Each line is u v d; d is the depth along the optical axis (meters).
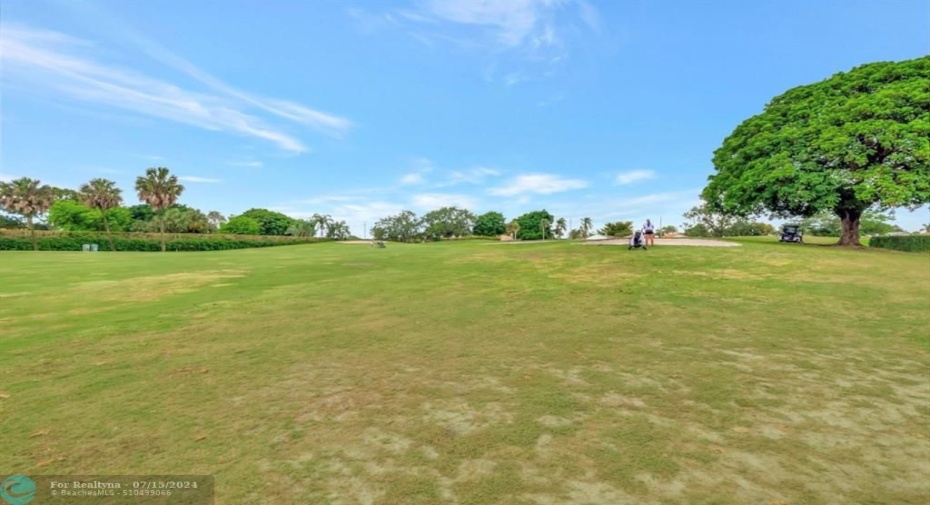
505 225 86.06
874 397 3.86
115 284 11.73
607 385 4.15
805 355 5.11
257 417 3.44
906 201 17.25
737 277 11.53
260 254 27.08
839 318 7.09
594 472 2.65
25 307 8.29
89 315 7.49
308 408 3.62
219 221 90.75
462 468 2.71
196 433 3.16
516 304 8.42
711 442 3.04
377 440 3.07
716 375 4.42
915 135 17.16
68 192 66.44
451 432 3.20
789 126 21.59
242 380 4.28
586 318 7.20
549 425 3.30
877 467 2.72
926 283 10.19
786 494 2.43
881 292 9.18
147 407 3.61
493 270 14.09
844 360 4.92
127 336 6.02
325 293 9.80
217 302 8.73
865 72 20.88
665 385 4.15
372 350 5.36
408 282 11.58
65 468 2.68
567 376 4.41
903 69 19.55
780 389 4.04
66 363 4.79
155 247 50.28
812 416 3.47
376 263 17.62
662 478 2.59
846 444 3.01
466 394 3.94
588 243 24.39
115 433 3.14
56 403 3.68
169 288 10.84
